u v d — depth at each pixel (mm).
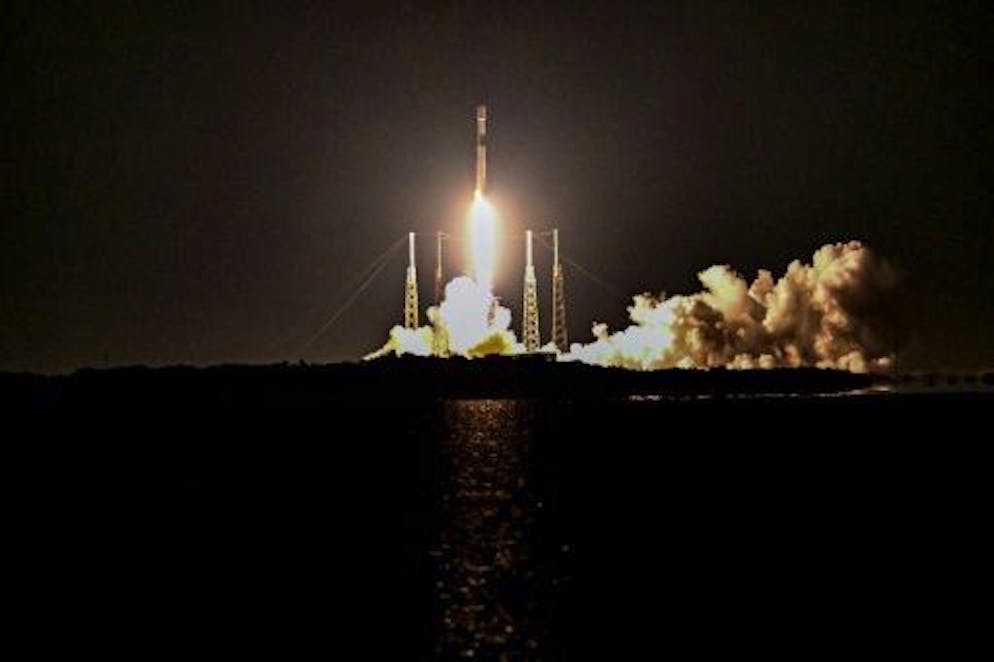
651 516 85125
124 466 132375
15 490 109188
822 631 52312
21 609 58625
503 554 69500
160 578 65938
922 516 85562
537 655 48188
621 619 53688
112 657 50156
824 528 79750
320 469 125188
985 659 48781
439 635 51156
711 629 52250
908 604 57250
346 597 59562
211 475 120750
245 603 59156
